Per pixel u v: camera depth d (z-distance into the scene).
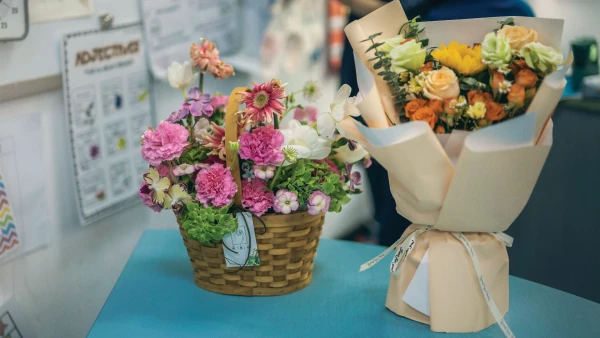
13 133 1.20
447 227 0.95
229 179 0.99
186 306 1.05
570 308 1.05
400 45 0.91
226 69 1.09
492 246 0.97
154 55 1.61
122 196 1.54
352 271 1.20
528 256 1.63
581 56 1.98
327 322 1.00
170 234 1.39
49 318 1.34
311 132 1.00
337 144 1.06
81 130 1.37
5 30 1.13
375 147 0.91
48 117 1.30
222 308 1.05
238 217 1.02
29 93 1.24
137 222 1.62
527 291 1.12
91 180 1.42
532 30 0.89
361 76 0.96
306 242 1.07
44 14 1.25
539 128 0.89
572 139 1.57
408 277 1.00
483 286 0.94
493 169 0.86
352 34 0.97
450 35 0.98
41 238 1.29
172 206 1.02
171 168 1.03
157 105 1.69
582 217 1.56
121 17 1.48
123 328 0.98
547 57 0.85
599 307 1.06
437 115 0.90
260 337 0.95
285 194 1.00
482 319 0.97
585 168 1.54
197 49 1.08
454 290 0.96
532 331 0.97
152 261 1.25
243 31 2.15
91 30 1.37
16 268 1.24
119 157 1.51
